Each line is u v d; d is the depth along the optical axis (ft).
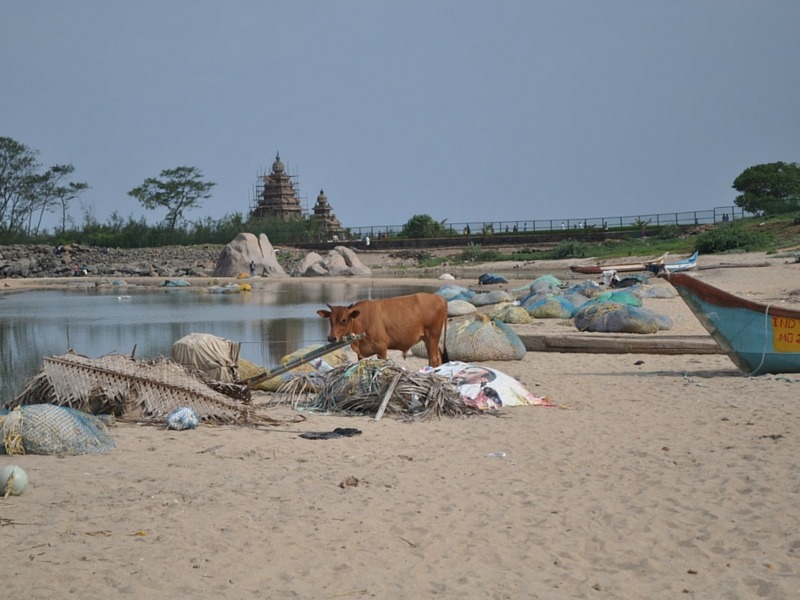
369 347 45.68
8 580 19.77
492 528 23.56
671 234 244.42
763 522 23.94
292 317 104.88
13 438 30.86
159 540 22.34
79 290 176.24
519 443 32.65
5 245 300.20
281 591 19.60
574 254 230.27
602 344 58.59
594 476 28.27
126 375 36.52
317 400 39.81
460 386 39.93
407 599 19.31
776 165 288.71
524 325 78.95
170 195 385.09
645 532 23.32
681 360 54.80
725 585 20.13
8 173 355.56
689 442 32.63
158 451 31.40
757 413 37.47
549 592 19.72
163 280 207.62
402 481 27.68
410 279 187.83
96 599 18.94
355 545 22.27
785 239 194.90
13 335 88.94
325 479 27.86
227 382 41.96
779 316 46.44
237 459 30.32
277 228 322.96
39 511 24.39
